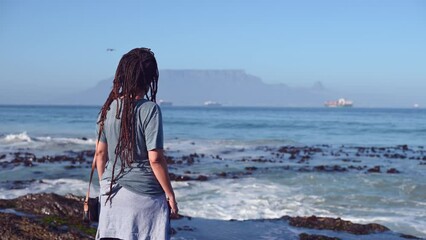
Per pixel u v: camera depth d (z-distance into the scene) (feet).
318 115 367.25
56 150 88.99
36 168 64.39
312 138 138.62
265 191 47.88
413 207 41.50
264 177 58.03
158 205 11.95
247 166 70.49
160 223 11.89
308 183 53.52
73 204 28.73
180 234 27.61
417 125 210.18
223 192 46.93
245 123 210.18
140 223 11.77
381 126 200.54
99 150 12.26
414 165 75.61
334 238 27.66
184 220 31.42
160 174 11.69
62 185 49.26
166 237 11.94
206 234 28.07
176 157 81.35
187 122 214.28
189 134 144.77
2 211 27.22
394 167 72.13
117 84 11.94
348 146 115.14
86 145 97.91
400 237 29.19
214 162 75.36
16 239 21.70
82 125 170.91
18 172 60.80
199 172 62.85
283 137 139.13
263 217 36.81
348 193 47.55
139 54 11.96
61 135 126.62
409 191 49.60
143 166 11.87
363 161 81.41
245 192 47.11
